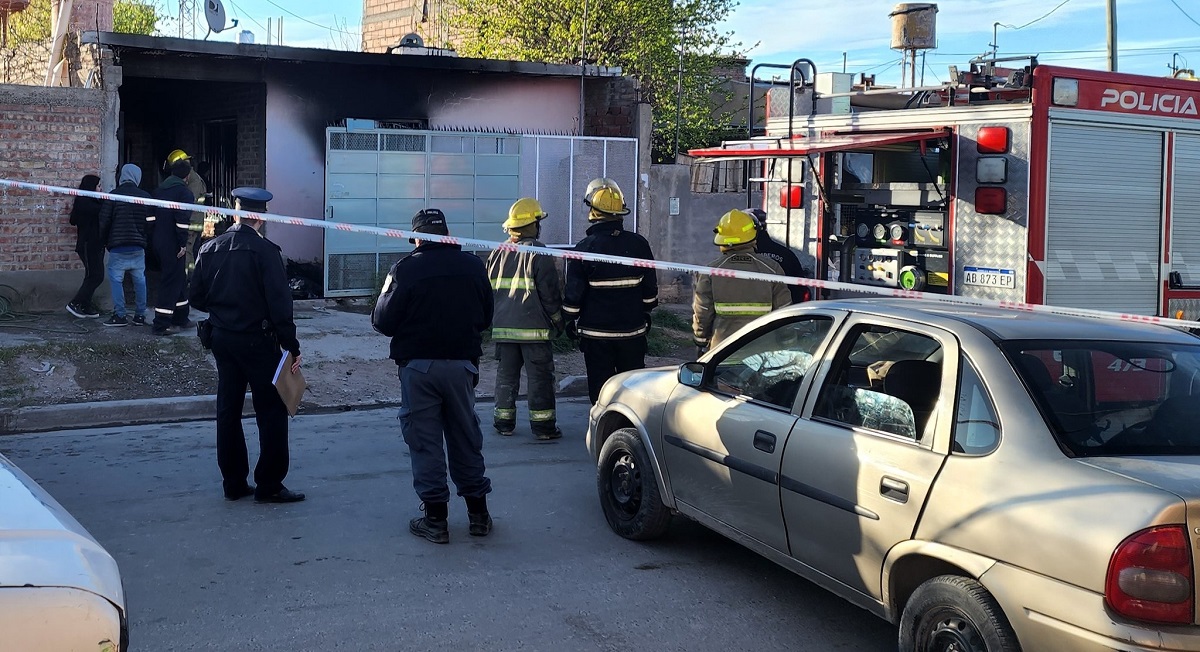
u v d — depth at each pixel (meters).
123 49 13.00
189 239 11.23
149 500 6.55
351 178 14.20
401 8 29.52
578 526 6.25
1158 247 8.38
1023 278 7.79
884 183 9.09
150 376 9.90
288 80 14.46
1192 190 8.51
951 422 4.01
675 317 15.12
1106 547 3.29
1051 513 3.49
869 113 8.84
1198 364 4.19
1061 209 7.89
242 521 6.17
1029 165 7.76
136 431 8.54
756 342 5.32
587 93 16.67
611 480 6.14
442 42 25.14
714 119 23.05
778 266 7.32
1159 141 8.30
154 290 14.55
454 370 5.79
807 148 8.46
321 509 6.44
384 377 10.55
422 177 14.69
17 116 11.66
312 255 14.87
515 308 8.25
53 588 2.18
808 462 4.56
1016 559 3.54
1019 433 3.77
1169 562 3.22
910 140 8.22
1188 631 3.21
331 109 14.80
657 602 5.07
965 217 8.16
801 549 4.66
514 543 5.90
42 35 19.12
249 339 6.30
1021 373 3.93
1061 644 3.37
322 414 9.37
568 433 8.79
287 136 14.56
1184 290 8.52
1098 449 3.70
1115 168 8.11
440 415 5.89
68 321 11.47
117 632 2.27
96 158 12.16
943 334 4.27
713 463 5.25
